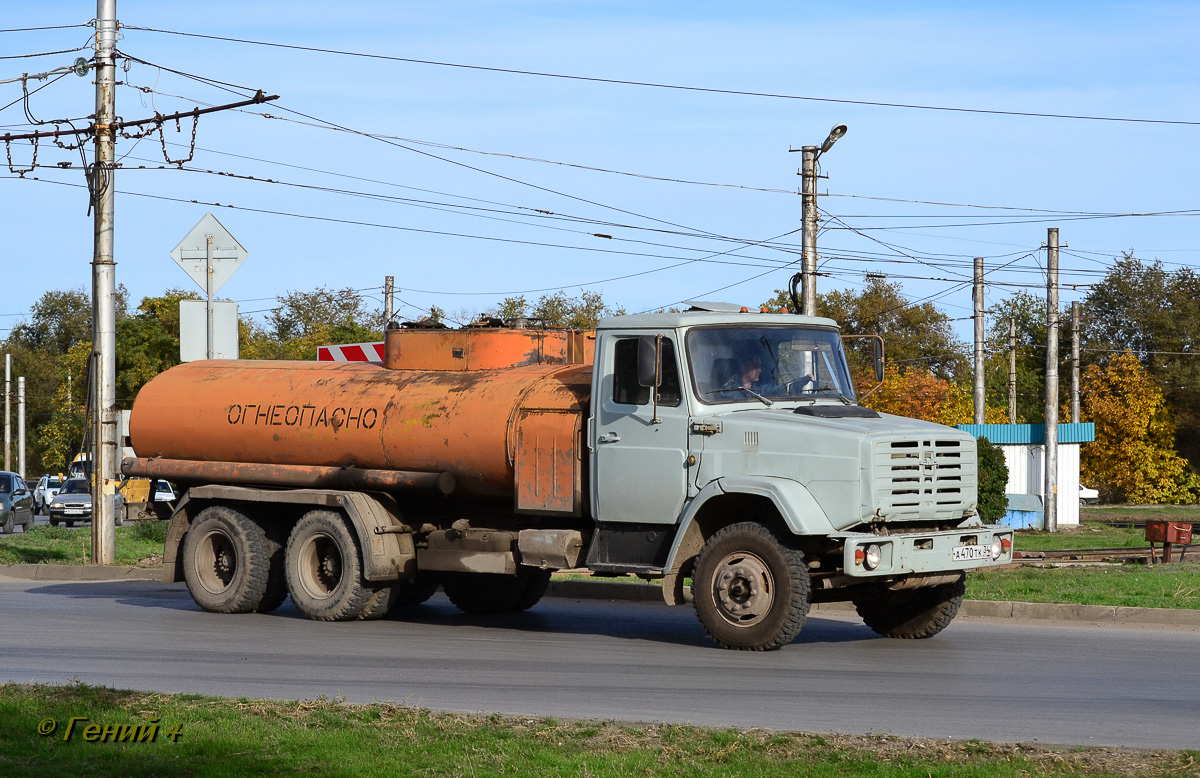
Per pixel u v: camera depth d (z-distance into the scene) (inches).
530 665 412.5
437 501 559.2
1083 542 1222.9
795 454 444.8
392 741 285.4
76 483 1752.0
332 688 366.3
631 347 479.2
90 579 770.8
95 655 434.3
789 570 435.2
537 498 495.8
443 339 554.3
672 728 297.1
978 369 1499.8
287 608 603.2
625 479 475.5
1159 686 374.6
